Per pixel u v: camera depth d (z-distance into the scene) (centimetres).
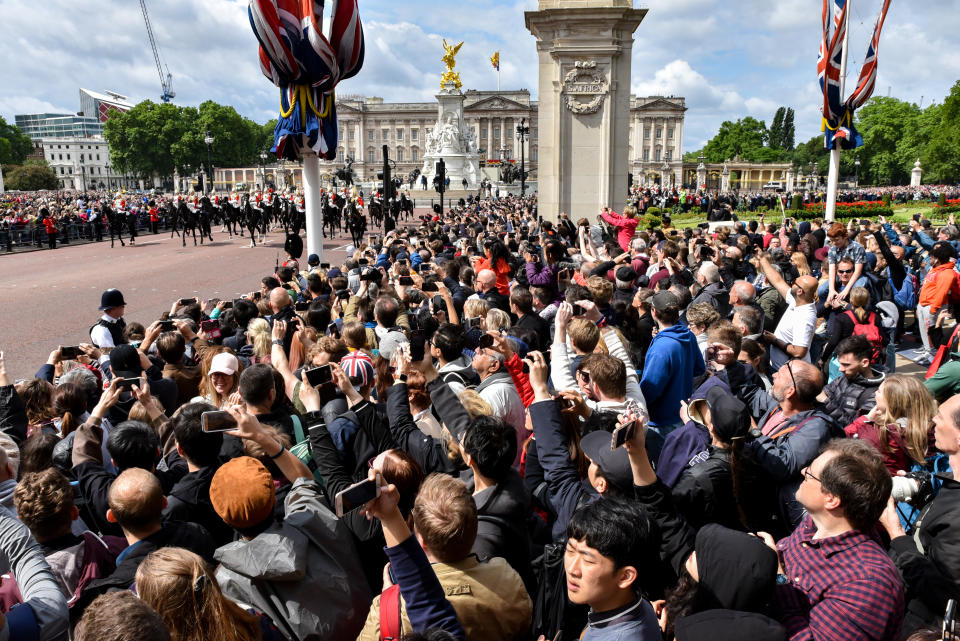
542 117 2762
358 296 944
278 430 458
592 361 457
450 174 8575
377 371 596
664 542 332
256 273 2661
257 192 4059
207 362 636
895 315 898
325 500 359
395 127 15888
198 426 422
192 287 2328
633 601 270
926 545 347
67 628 294
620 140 2747
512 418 513
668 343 548
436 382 436
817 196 5394
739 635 244
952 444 364
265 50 1485
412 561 271
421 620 268
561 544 338
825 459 304
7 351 1480
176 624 240
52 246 3603
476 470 361
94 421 481
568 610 323
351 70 1582
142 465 432
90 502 425
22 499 359
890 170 12238
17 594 338
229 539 422
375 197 5072
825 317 916
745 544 266
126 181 19162
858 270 883
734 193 7262
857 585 279
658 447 473
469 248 1680
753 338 668
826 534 302
